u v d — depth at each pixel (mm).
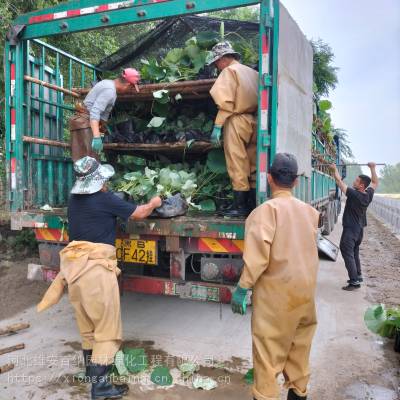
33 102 4391
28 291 5223
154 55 5543
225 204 4234
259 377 2516
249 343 3979
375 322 4027
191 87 4227
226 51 3781
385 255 8711
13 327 4086
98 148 3902
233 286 3244
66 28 3881
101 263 2918
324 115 8094
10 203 4031
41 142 4324
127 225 3467
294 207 2531
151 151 5020
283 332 2480
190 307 5016
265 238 2389
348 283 5969
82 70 5457
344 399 3025
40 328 4246
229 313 4812
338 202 14211
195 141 4219
